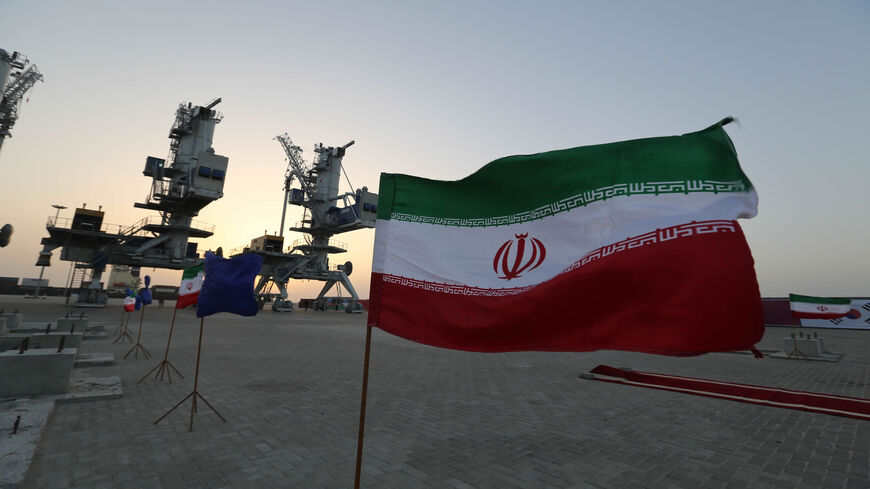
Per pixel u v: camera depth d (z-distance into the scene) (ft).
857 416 22.22
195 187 147.54
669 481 14.78
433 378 35.29
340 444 18.02
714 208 6.61
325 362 42.42
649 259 6.79
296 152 207.00
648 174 7.38
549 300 7.71
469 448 17.92
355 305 195.42
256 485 13.84
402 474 15.06
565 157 8.39
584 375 35.86
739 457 17.16
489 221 9.04
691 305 6.24
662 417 23.27
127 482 13.80
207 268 21.01
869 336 102.42
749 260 6.15
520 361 47.50
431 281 9.10
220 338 62.28
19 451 15.51
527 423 21.86
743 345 5.79
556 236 8.10
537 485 14.35
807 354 53.72
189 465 15.35
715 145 7.02
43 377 23.65
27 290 247.91
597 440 19.19
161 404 23.67
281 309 179.42
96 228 144.97
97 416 21.04
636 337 6.66
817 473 15.55
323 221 197.88
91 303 129.18
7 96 102.37
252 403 24.64
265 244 188.03
